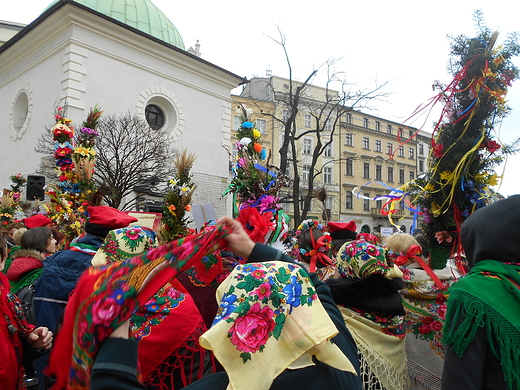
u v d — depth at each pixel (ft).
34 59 43.75
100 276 2.96
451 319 4.44
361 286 7.16
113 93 41.14
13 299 7.06
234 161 8.44
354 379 3.76
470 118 8.19
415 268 9.37
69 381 2.78
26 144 43.27
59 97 38.88
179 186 10.73
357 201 110.42
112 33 41.11
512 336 3.96
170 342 5.37
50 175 34.88
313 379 3.43
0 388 6.51
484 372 4.18
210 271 6.77
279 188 8.10
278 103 93.45
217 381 3.48
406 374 7.56
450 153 8.42
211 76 50.98
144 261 3.08
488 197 8.38
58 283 7.94
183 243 3.43
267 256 4.15
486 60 8.09
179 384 5.41
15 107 46.55
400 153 119.14
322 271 9.58
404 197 9.64
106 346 2.72
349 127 109.81
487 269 4.49
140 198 39.47
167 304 5.69
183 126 47.39
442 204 8.56
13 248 14.14
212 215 9.41
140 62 43.78
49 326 7.70
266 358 3.19
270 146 94.63
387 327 7.11
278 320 3.34
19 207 29.63
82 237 9.05
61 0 37.52
